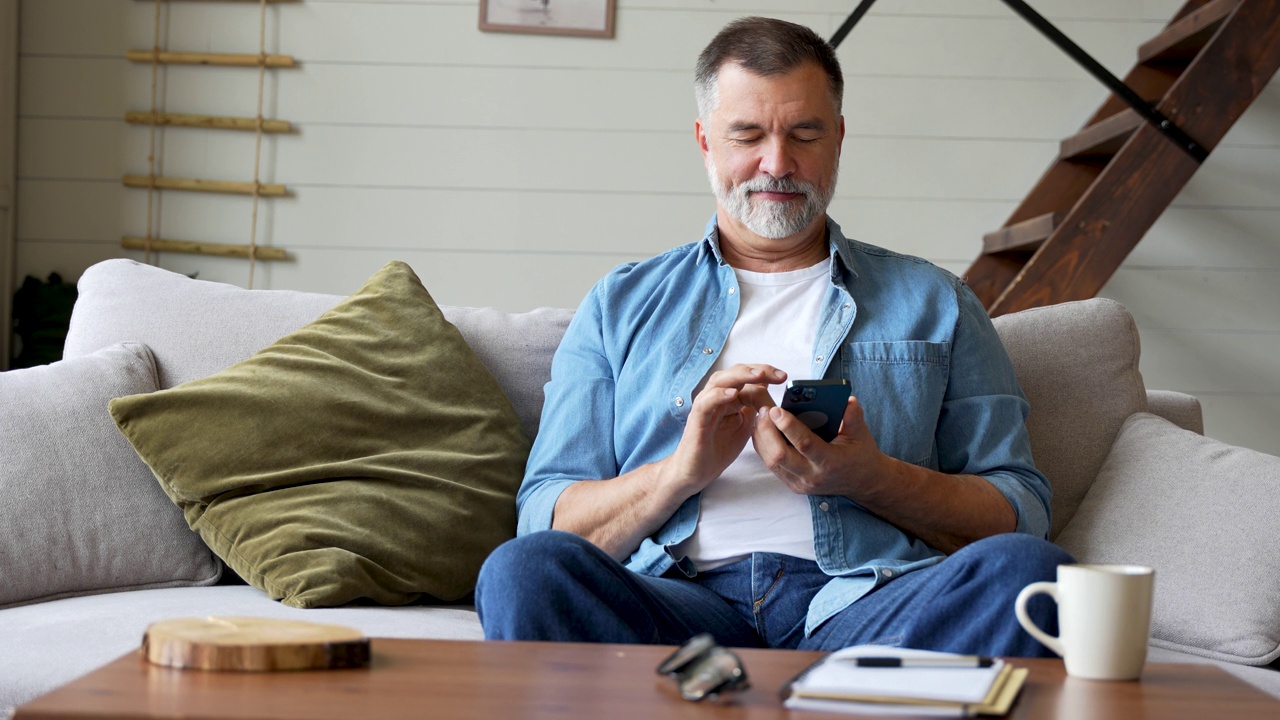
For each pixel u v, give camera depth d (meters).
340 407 1.74
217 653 0.89
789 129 1.66
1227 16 2.94
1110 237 2.85
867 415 1.59
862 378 1.61
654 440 1.62
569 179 3.60
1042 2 3.58
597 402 1.68
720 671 0.86
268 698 0.81
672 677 0.92
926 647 1.19
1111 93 3.53
